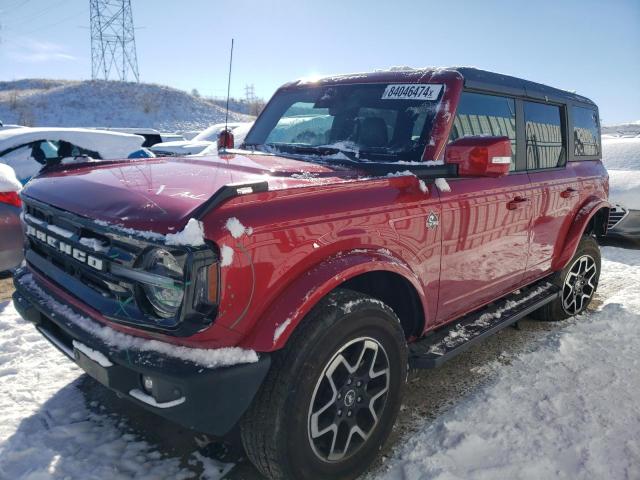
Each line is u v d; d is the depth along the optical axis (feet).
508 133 12.23
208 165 9.84
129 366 6.89
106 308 7.41
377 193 8.61
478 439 9.40
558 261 14.64
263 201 7.23
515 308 12.89
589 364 12.52
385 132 10.91
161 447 9.28
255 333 7.17
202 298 6.70
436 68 11.30
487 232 11.02
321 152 11.35
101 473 8.49
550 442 9.43
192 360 6.75
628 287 19.33
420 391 11.46
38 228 8.90
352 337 8.02
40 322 8.98
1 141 23.75
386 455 9.22
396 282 9.50
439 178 9.72
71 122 173.27
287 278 7.41
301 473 7.70
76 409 10.22
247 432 7.54
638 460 9.00
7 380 11.14
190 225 6.49
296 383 7.36
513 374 12.10
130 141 26.89
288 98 13.43
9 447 8.98
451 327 11.32
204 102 213.05
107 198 7.82
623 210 25.66
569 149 14.92
